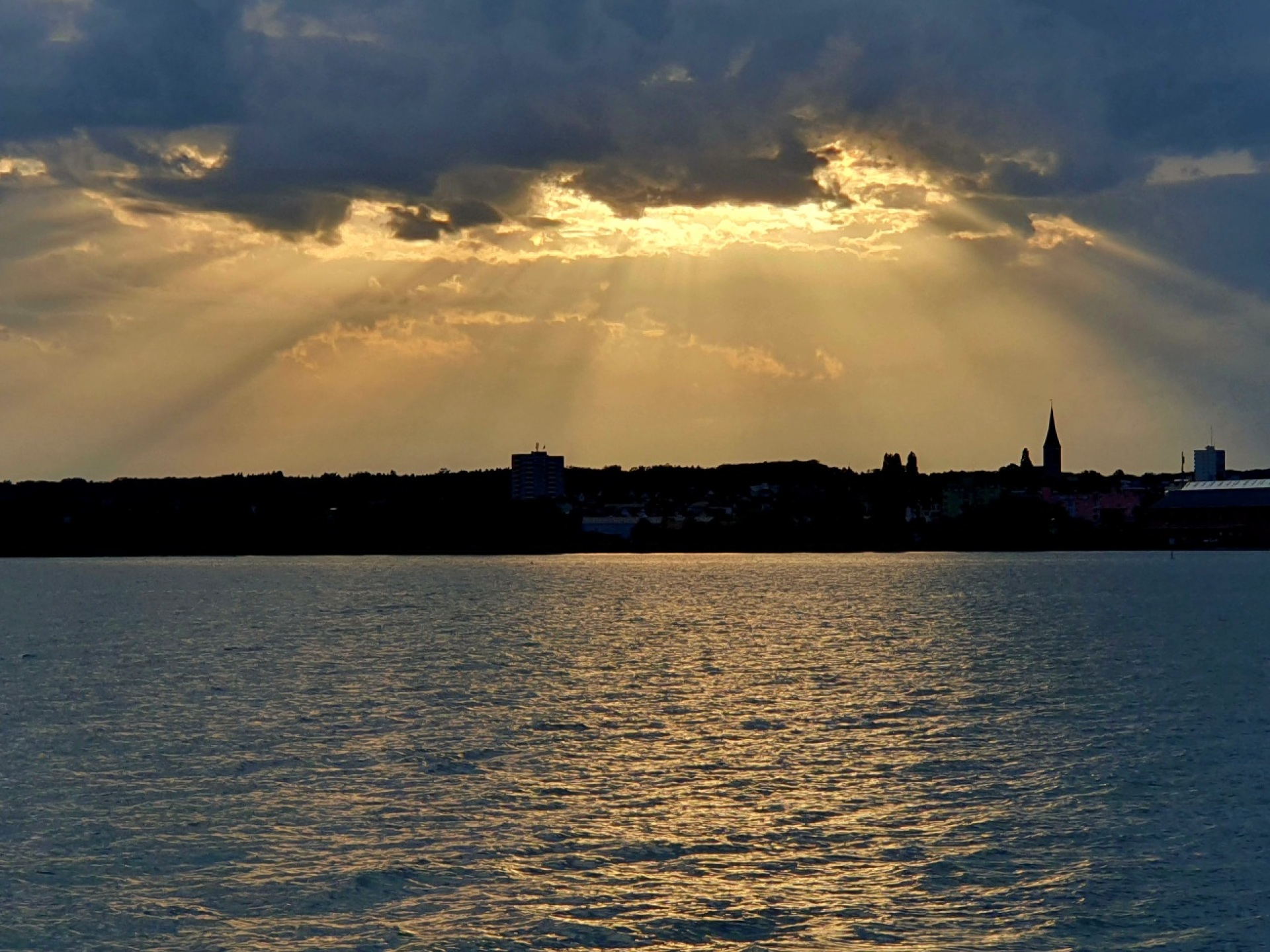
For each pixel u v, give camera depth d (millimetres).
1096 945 38906
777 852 47188
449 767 60750
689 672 99250
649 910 41750
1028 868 45312
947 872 44969
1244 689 87188
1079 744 66375
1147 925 40344
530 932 40094
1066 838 48594
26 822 51344
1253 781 57250
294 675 97688
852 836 49094
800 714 76875
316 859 46562
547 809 52875
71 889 43750
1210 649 114375
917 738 68312
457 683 92500
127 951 38906
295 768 60688
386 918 41188
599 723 73625
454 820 51156
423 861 46312
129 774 59812
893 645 122500
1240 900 42156
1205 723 72938
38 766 61688
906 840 48531
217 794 55656
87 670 102062
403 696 85188
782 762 62000
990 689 88000
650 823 50750
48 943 39469
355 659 110188
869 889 43500
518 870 45406
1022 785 56781
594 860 46438
